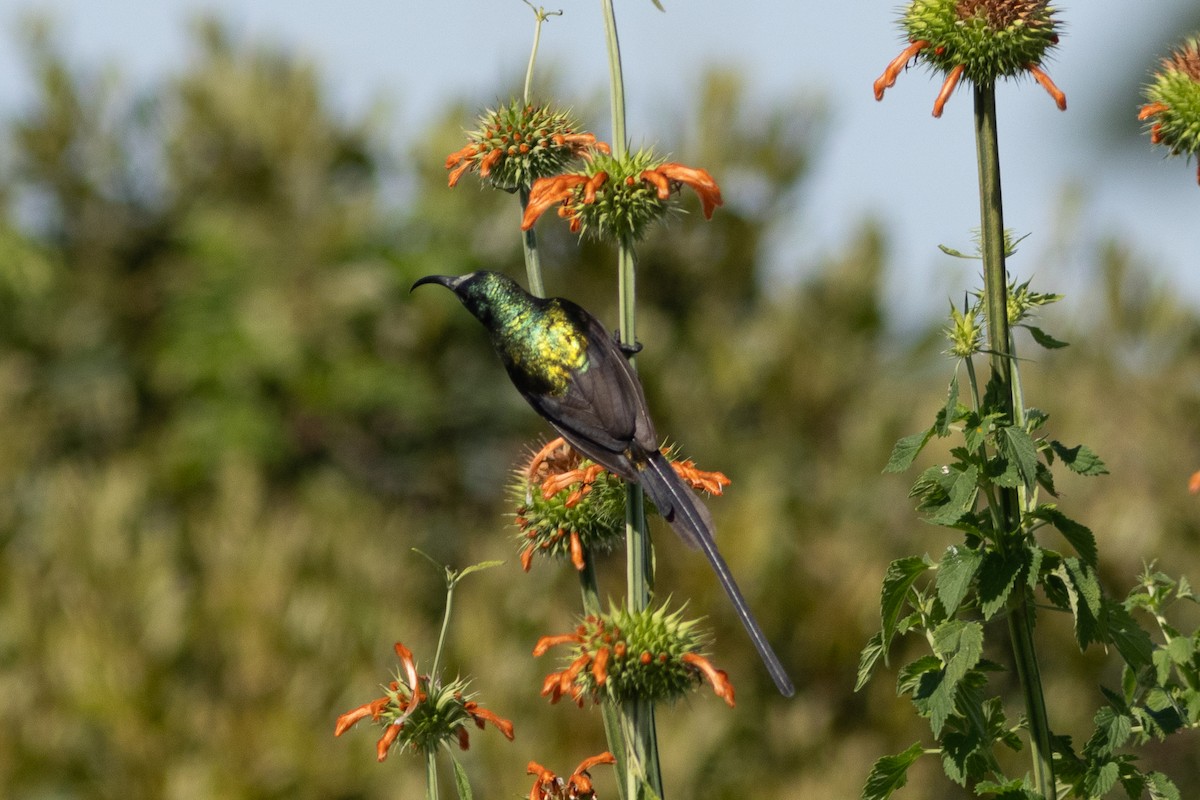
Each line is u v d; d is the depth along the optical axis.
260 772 12.14
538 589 14.19
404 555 15.55
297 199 18.36
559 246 17.50
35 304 18.16
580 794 4.47
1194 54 4.61
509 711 12.51
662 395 15.87
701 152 16.98
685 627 4.28
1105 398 14.73
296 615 12.95
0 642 13.09
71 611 13.07
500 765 12.00
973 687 4.48
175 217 18.70
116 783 12.26
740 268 17.00
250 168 18.36
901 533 14.90
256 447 17.38
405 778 12.20
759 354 15.95
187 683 12.88
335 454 18.16
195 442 17.52
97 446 18.11
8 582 13.50
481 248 18.12
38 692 12.64
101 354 18.34
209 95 18.28
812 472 15.62
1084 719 13.73
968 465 4.26
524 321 5.47
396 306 18.20
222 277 18.17
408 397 17.89
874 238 16.33
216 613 12.94
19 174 18.70
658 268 17.03
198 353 17.88
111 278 18.44
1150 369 14.86
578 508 5.00
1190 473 14.41
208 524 14.27
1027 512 4.37
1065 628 14.12
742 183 17.20
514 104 5.41
